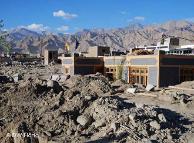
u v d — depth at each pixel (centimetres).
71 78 4506
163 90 3650
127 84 4503
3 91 2812
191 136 2088
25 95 2731
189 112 2638
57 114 2303
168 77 4772
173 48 8475
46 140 2072
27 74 7319
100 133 2108
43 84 3081
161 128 2150
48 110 2422
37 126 2227
